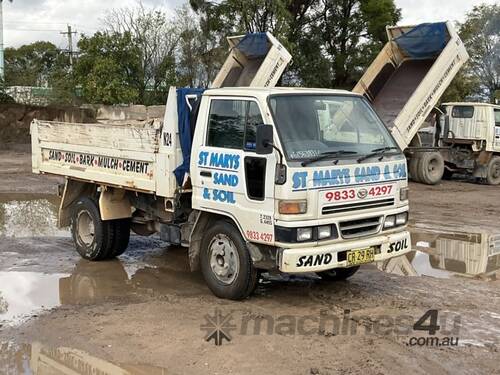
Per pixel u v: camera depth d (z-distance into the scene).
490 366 5.06
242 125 6.44
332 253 6.11
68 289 7.41
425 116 15.26
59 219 9.27
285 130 6.19
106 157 8.16
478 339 5.65
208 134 6.77
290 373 4.90
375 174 6.49
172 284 7.61
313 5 34.38
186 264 8.65
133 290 7.36
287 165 5.91
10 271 8.25
